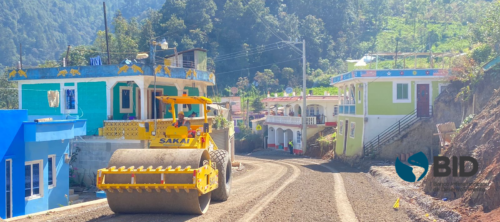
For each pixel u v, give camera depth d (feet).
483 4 351.05
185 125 41.70
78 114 71.46
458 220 34.40
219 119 96.63
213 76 91.09
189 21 269.64
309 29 284.41
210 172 35.60
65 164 58.18
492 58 80.23
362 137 96.32
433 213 38.45
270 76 253.24
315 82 242.78
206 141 40.55
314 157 130.41
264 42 277.44
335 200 43.91
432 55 103.86
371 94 96.53
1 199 46.52
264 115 203.72
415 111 95.09
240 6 280.72
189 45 239.71
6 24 431.84
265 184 58.18
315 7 318.45
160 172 31.91
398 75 95.76
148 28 228.43
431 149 87.86
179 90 78.43
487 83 72.18
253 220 33.17
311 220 34.01
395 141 90.53
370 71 96.07
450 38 292.81
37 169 52.85
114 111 71.51
